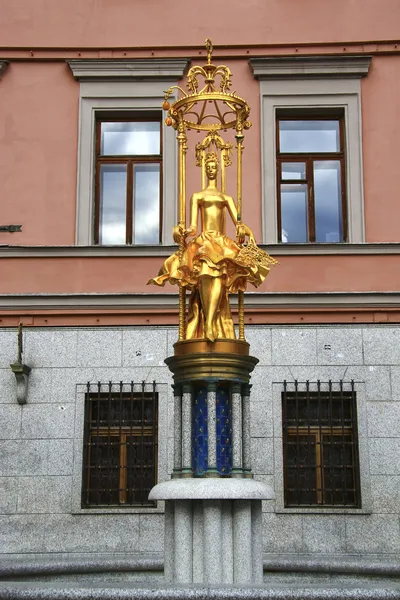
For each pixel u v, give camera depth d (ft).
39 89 48.47
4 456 43.55
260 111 48.01
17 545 42.45
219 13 48.70
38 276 46.06
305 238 47.75
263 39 48.70
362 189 47.06
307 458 43.21
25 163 47.62
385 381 44.09
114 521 42.42
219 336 27.84
